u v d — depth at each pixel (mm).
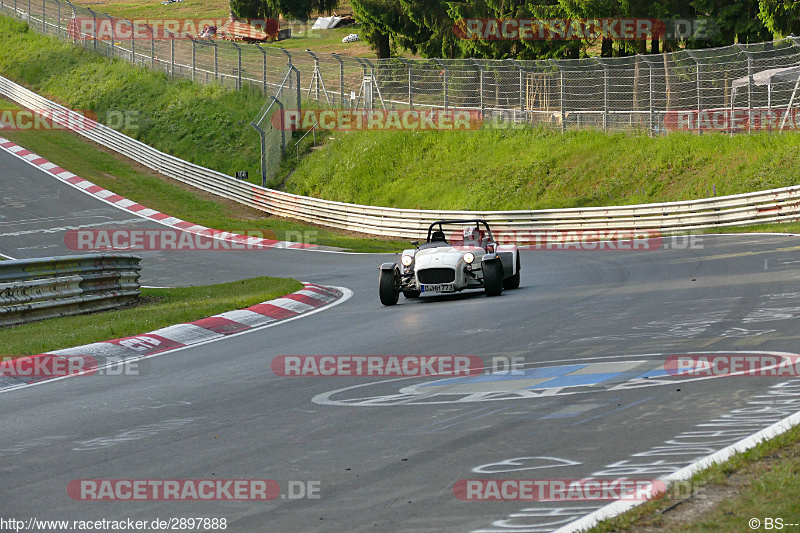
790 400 14164
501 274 34125
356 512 10383
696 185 71125
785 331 20734
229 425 15289
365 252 68188
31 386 20656
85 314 36062
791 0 80875
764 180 66312
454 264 33656
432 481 11344
